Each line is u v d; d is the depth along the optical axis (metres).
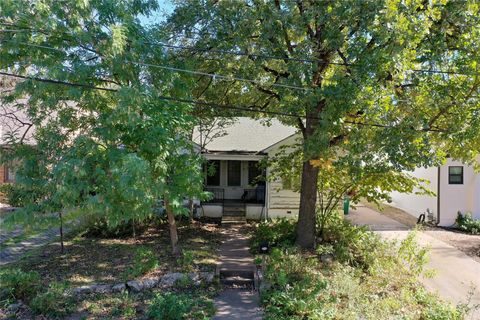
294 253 10.62
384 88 8.38
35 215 7.97
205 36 10.32
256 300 8.73
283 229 13.34
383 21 7.95
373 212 20.02
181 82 8.98
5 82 9.56
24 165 8.12
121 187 6.51
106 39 7.26
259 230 13.95
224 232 14.58
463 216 16.27
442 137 8.98
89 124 8.62
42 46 6.78
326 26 8.94
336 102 8.35
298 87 8.63
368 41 9.16
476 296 9.29
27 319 7.43
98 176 6.99
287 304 7.81
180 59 10.40
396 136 8.25
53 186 7.41
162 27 10.11
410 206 19.50
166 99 8.16
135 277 9.32
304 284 8.52
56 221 8.17
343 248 10.97
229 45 10.08
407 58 8.13
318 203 14.80
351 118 10.06
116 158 7.06
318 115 9.54
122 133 7.77
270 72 10.86
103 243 12.30
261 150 16.55
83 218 13.97
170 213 11.05
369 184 11.41
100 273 9.61
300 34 9.55
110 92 7.92
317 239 12.47
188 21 10.27
